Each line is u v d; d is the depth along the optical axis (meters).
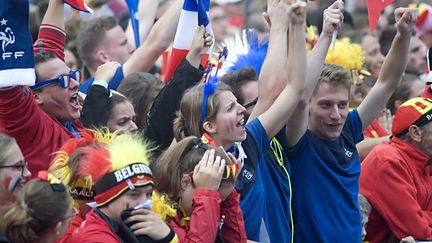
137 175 12.97
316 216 17.28
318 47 17.02
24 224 11.75
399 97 24.09
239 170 14.47
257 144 16.05
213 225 13.63
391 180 18.88
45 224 11.84
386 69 18.66
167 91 16.02
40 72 15.32
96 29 22.27
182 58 17.50
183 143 14.36
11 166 12.63
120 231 12.88
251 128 16.12
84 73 23.59
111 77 18.34
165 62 24.06
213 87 15.37
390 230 19.11
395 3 32.34
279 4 17.39
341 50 21.17
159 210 13.78
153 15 22.31
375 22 18.02
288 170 17.23
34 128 14.48
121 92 18.02
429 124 18.98
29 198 11.83
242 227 14.42
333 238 17.28
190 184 14.13
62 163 13.49
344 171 17.70
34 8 25.06
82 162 13.18
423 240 18.80
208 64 16.61
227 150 15.54
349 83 17.55
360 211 18.25
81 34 22.42
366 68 25.97
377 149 19.27
